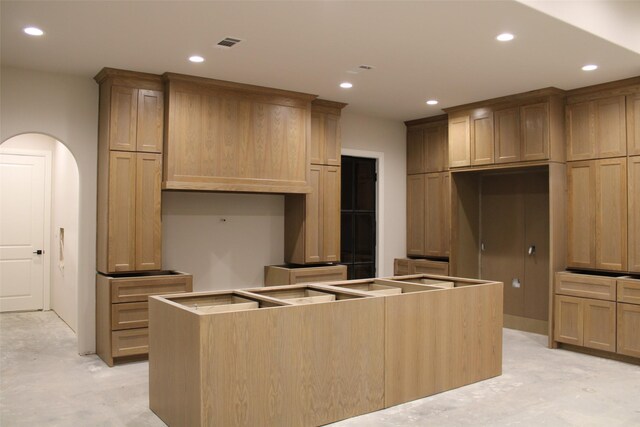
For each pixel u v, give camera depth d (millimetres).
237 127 5230
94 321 5035
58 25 3688
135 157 4816
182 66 4648
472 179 6672
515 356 5039
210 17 3533
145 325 4723
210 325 2875
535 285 6121
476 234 6719
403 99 5879
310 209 5879
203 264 5598
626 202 4949
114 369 4527
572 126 5375
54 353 5039
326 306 3344
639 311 4684
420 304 3857
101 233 4898
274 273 5875
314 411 3273
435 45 4070
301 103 5648
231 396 2939
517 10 3396
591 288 5031
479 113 5992
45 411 3568
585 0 3787
